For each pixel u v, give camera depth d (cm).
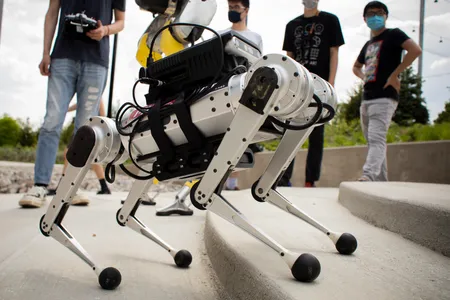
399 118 767
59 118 312
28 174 582
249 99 101
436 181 546
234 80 109
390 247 147
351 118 849
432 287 102
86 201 325
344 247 134
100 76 322
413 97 757
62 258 165
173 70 126
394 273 114
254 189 143
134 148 132
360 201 215
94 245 189
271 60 102
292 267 103
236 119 104
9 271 145
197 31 196
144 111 126
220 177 109
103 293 127
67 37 307
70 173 138
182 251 158
